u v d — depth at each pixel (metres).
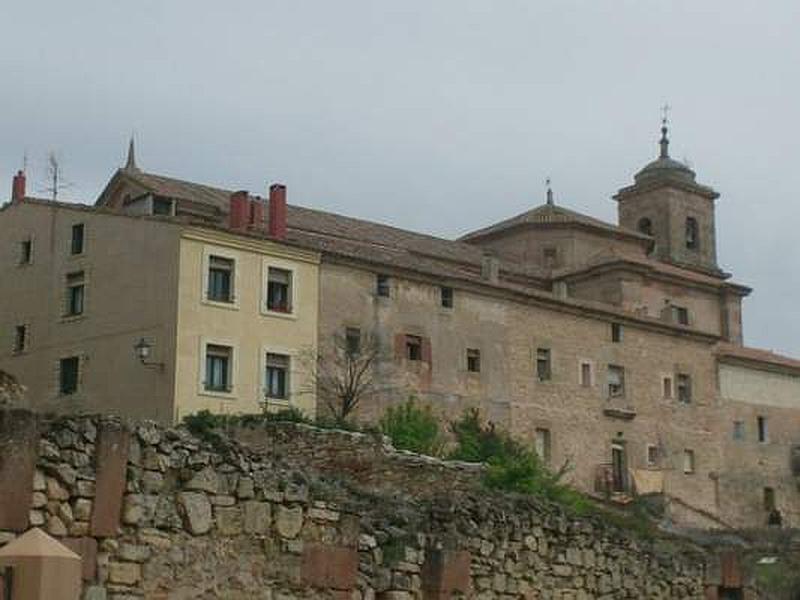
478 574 22.44
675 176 98.12
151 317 55.50
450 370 65.25
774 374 85.00
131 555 16.19
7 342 62.00
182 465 17.12
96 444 15.90
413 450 51.47
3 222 63.97
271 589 18.16
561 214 87.56
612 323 74.69
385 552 20.39
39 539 11.54
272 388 57.50
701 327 85.75
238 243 57.19
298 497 18.84
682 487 76.62
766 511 81.62
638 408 74.88
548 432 69.56
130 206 66.00
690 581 28.69
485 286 67.62
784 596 35.12
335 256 61.06
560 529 25.03
